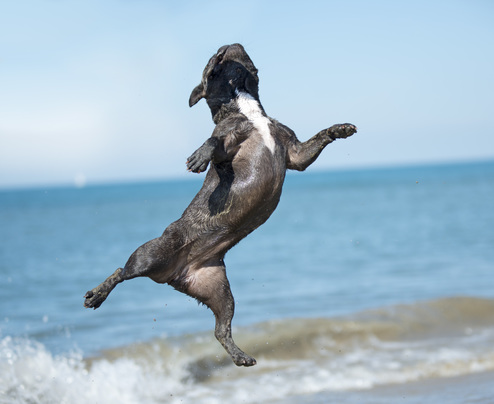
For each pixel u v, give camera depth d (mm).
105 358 10211
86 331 11945
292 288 15805
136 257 6180
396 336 11664
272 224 34188
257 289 15742
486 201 46188
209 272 6523
